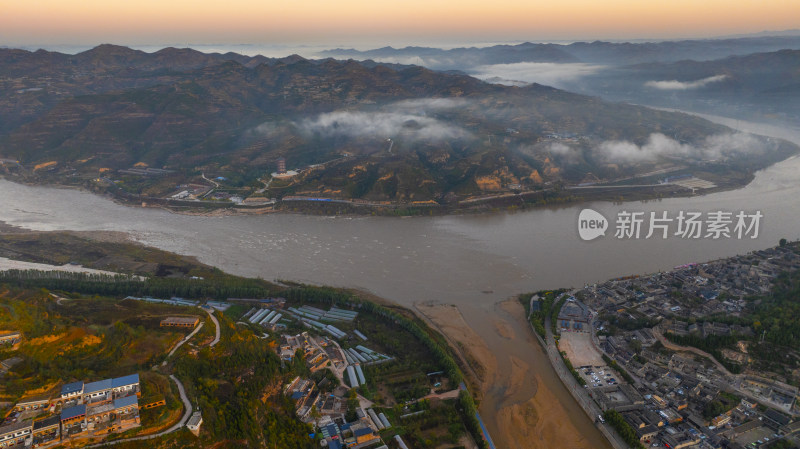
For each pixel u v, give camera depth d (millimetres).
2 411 151375
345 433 179625
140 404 157375
